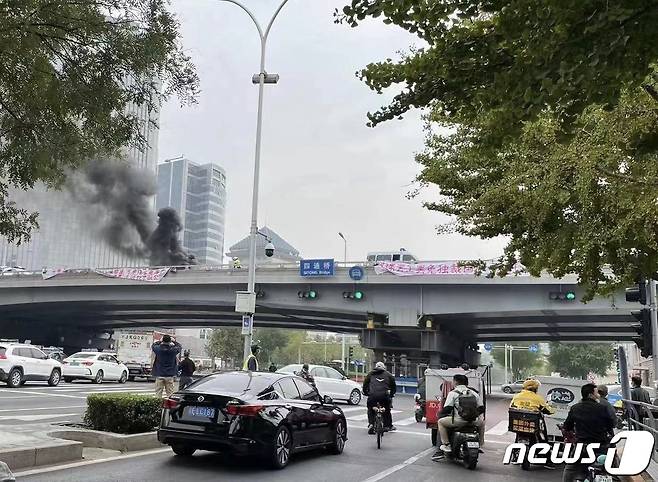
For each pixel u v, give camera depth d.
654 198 7.88
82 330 72.44
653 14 3.71
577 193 8.66
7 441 8.96
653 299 13.95
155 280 42.41
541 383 13.44
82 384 29.69
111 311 55.50
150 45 7.19
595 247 9.12
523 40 4.28
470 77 4.92
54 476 7.88
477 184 11.27
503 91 4.51
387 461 10.91
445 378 13.55
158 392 13.52
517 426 11.19
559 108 5.20
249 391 9.64
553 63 4.06
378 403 13.20
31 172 7.38
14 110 7.07
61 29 6.92
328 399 11.45
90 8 6.98
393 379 13.45
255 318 55.34
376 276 37.91
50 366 26.73
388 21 4.89
